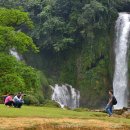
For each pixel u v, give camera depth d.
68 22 84.75
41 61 84.12
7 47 43.88
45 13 84.19
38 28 84.50
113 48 83.25
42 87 74.38
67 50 84.19
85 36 82.31
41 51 84.94
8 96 41.50
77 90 81.25
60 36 83.44
